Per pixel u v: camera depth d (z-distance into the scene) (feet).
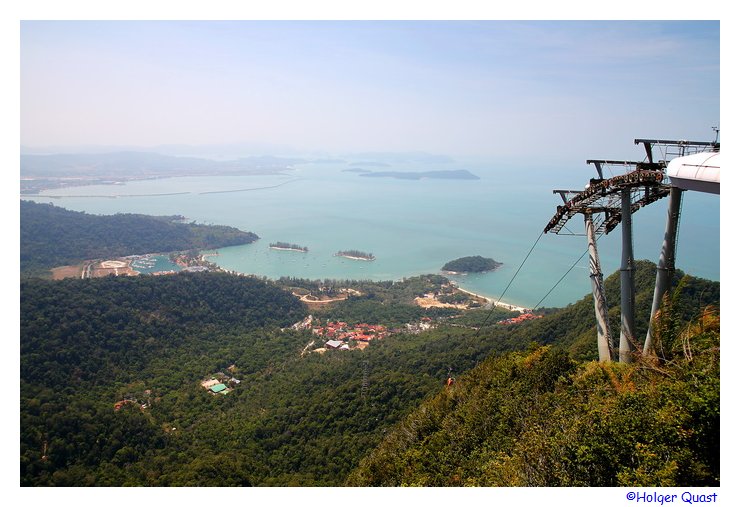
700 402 49.32
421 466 90.53
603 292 92.02
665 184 75.97
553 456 54.13
